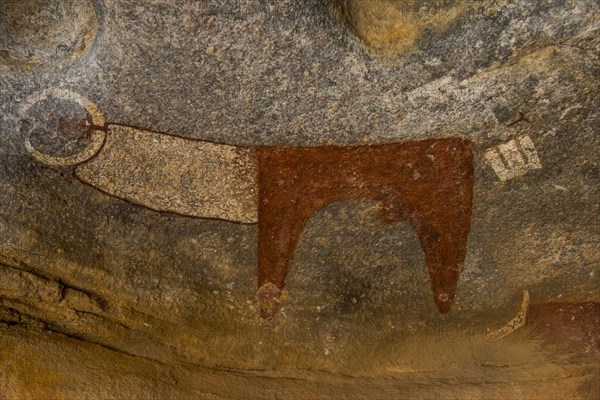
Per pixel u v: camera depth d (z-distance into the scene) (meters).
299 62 1.45
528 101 1.49
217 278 1.75
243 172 1.62
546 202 1.67
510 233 1.73
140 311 1.67
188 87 1.49
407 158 1.61
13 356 1.46
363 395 1.64
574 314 1.82
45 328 1.55
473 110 1.52
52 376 1.46
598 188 1.63
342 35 1.42
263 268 1.75
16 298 1.57
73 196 1.62
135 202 1.65
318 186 1.65
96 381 1.47
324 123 1.56
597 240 1.74
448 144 1.59
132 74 1.47
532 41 1.40
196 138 1.58
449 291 1.83
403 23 1.41
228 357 1.70
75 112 1.52
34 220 1.59
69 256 1.63
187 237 1.71
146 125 1.55
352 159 1.61
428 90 1.49
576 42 1.38
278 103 1.52
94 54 1.44
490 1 1.36
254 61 1.45
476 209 1.69
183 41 1.41
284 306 1.77
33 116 1.52
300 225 1.71
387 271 1.81
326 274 1.79
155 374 1.54
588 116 1.50
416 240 1.75
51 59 1.46
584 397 1.68
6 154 1.54
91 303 1.62
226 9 1.36
